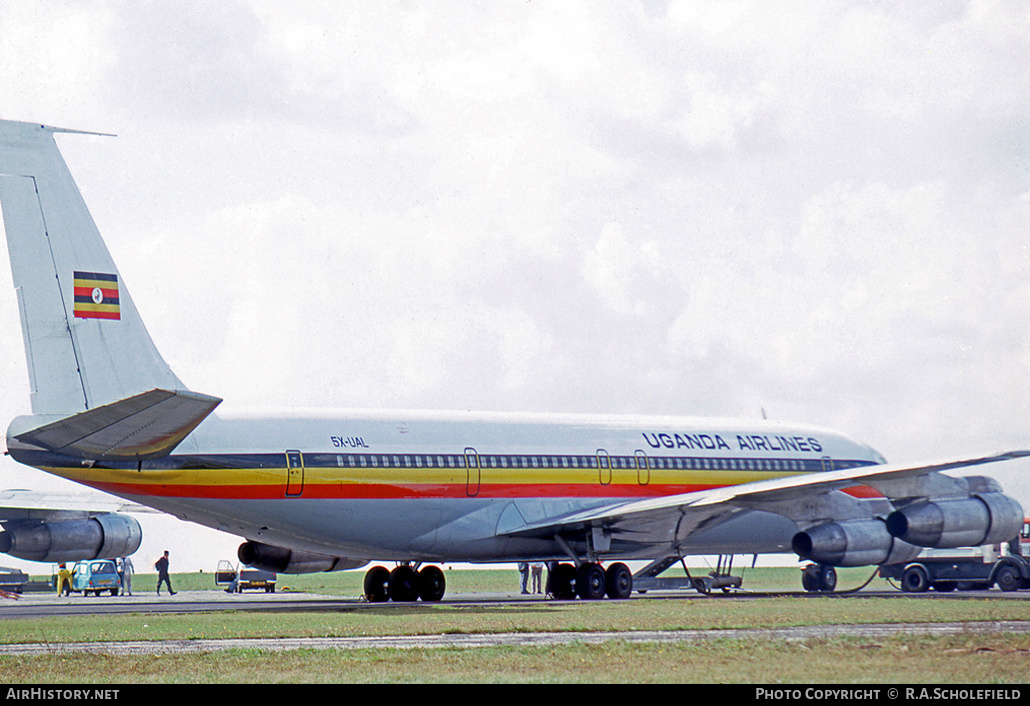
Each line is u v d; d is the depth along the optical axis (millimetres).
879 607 69375
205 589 153125
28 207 68125
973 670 39438
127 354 70188
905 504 90062
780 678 37531
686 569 96562
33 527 92000
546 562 93000
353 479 78438
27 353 67438
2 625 56781
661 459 94125
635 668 39625
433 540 82562
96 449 65625
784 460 101062
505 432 87438
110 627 55438
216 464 73312
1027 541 108562
